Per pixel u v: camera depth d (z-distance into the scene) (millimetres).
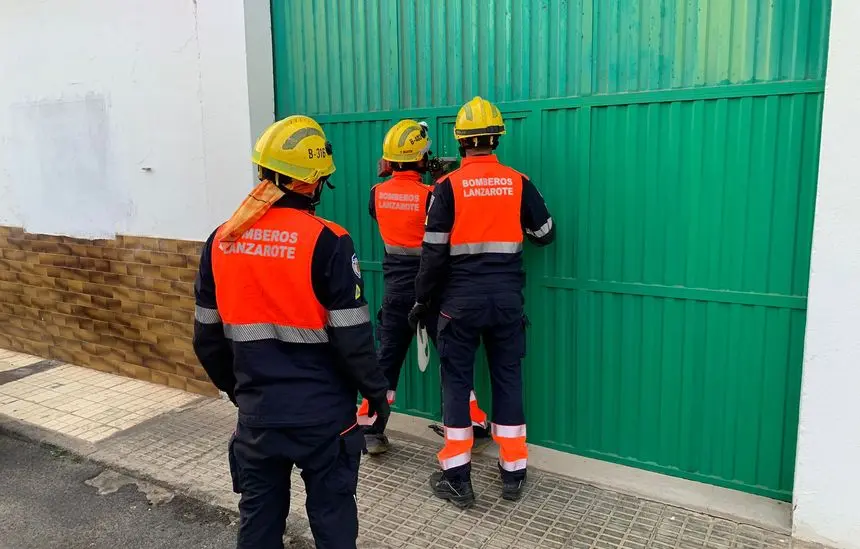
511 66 3635
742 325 3209
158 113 4770
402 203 3729
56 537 3221
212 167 4570
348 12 4184
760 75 2996
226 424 4461
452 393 3373
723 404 3318
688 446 3443
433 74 3928
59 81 5285
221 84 4445
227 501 3484
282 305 2252
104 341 5512
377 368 2387
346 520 2430
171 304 4984
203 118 4555
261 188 2299
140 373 5336
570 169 3533
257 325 2291
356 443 2434
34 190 5688
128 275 5207
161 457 3986
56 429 4410
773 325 3135
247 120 4379
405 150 3650
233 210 4539
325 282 2236
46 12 5230
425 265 3330
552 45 3484
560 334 3721
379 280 4348
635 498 3326
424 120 3994
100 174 5191
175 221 4836
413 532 3109
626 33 3271
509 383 3377
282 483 2465
